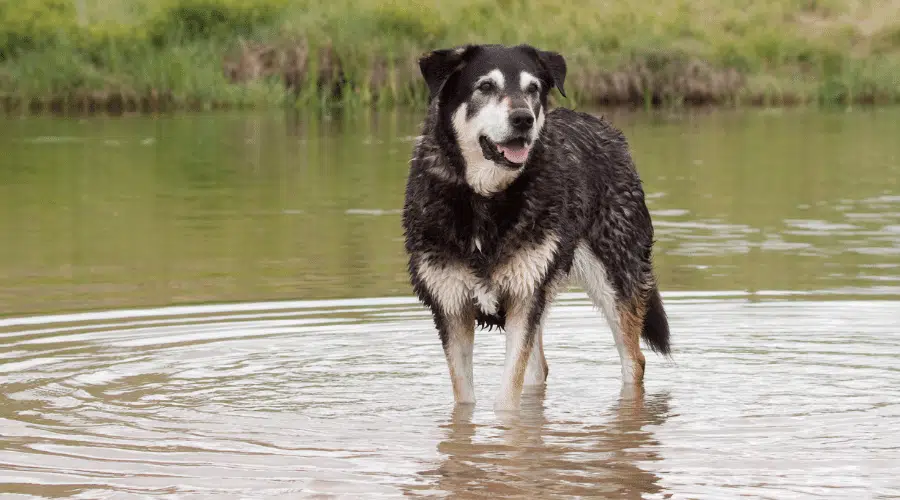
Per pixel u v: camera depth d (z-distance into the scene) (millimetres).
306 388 8328
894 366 8859
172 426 7262
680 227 15125
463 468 6410
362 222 15516
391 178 19578
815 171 20547
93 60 32906
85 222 15609
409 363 9109
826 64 38625
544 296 7945
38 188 18500
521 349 7824
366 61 33375
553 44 35594
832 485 6066
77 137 25000
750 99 36156
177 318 10414
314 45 33438
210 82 32062
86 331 9906
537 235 7770
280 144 24297
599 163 8922
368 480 6195
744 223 15398
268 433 7141
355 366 8992
